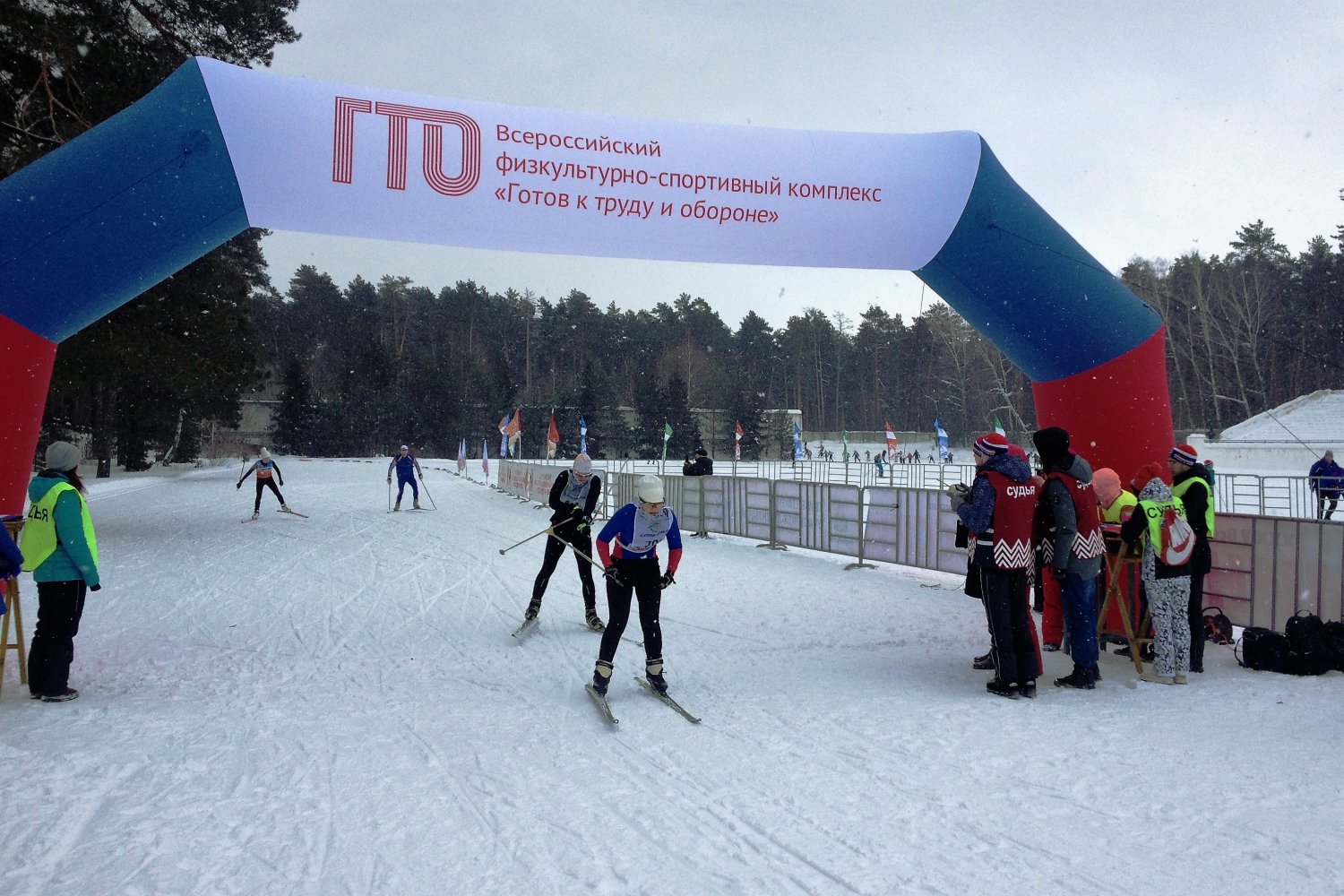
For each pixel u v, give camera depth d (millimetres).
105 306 6973
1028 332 7641
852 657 6672
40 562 5367
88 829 3605
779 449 69750
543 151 7027
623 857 3355
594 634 7504
